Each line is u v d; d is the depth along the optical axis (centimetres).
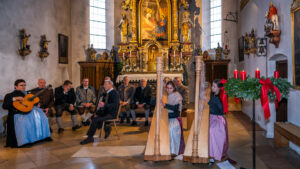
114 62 1085
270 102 483
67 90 583
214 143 330
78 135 527
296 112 398
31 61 707
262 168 324
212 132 331
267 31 471
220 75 1029
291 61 408
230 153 391
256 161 352
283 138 424
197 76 325
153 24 1124
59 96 563
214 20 1104
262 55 550
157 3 1112
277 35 456
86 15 1053
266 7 539
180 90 660
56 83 867
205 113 337
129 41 1097
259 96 302
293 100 409
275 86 304
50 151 410
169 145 346
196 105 326
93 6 1088
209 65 1039
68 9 979
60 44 892
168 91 374
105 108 480
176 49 1088
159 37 1118
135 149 415
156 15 1124
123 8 1110
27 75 686
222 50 1029
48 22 808
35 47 729
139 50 1104
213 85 345
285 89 314
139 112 793
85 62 1007
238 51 955
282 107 455
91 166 336
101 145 443
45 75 787
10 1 617
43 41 753
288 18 416
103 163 347
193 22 1143
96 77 1012
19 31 650
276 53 474
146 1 1118
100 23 1115
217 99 341
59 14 897
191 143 337
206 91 345
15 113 441
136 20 1108
